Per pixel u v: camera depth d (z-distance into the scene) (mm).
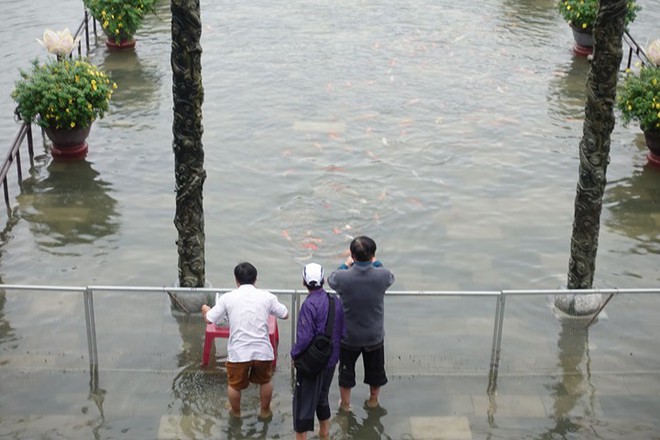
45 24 18672
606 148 8734
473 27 18984
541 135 14125
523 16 19703
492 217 11703
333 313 7109
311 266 7219
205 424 7621
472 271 10492
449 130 14211
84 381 8141
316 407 7332
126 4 16906
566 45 17953
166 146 13578
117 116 14555
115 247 10891
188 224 8898
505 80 16234
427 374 8250
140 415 7727
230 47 17578
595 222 8930
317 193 12141
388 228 11359
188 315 8203
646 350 8281
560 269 10570
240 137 13805
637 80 12977
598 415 7816
